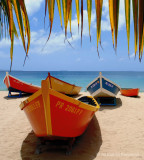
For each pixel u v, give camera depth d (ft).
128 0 2.06
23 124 20.34
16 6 2.61
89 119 15.28
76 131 13.20
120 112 25.81
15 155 12.76
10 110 27.35
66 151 12.99
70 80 141.79
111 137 16.42
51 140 13.83
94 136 16.71
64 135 12.63
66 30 2.33
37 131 13.17
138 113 25.25
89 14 2.29
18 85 39.60
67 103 11.77
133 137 16.35
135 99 37.60
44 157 12.38
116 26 2.05
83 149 13.75
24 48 2.60
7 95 43.65
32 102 12.18
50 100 11.60
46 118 11.94
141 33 2.02
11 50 2.81
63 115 11.98
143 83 112.98
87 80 141.59
